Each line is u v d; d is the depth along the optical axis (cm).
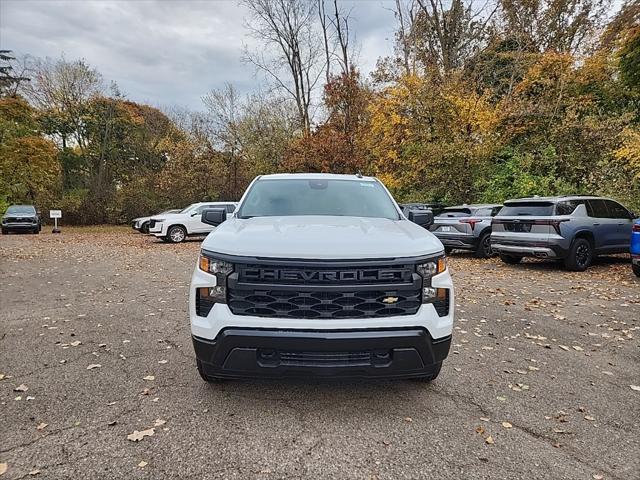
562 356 443
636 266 870
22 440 276
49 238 2155
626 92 1741
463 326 548
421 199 1842
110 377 378
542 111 1691
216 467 250
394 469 250
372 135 2005
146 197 3238
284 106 3103
